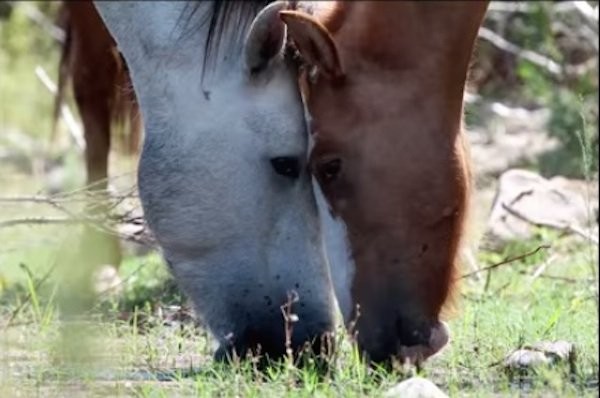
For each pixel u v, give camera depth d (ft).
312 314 37.11
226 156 37.40
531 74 76.28
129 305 47.26
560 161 69.62
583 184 62.34
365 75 36.52
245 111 37.35
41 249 56.70
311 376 35.19
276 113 37.17
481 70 83.87
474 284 49.19
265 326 37.37
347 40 36.88
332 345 37.04
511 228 55.88
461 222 36.50
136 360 39.45
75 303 44.32
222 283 37.60
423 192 36.14
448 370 37.52
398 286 36.24
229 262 37.60
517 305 46.19
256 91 37.37
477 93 82.28
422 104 36.45
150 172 38.01
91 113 54.90
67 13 56.24
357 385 34.81
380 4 36.65
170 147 37.86
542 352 37.81
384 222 36.17
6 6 98.78
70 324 39.37
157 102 38.19
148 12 38.52
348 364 36.81
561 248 54.90
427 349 36.27
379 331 36.24
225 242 37.58
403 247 36.17
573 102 70.18
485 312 43.60
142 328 44.04
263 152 37.27
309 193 37.32
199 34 38.11
